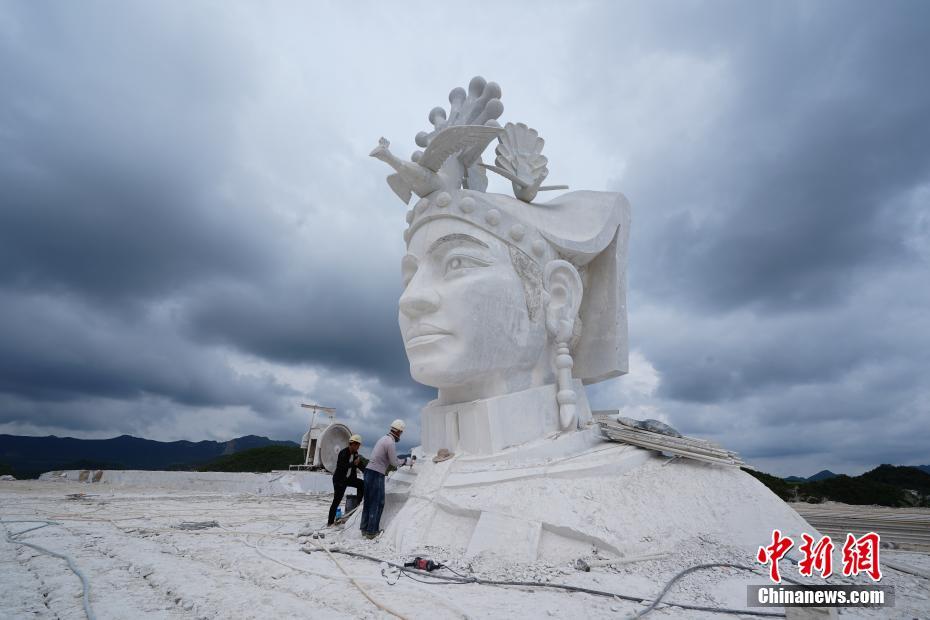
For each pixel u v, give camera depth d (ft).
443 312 23.57
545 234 26.11
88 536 21.66
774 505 19.52
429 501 19.81
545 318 25.38
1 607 11.59
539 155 30.30
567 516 17.25
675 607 11.99
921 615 12.37
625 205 30.25
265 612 11.19
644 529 17.20
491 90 28.99
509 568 15.29
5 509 32.71
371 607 11.62
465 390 24.63
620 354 27.76
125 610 11.36
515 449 21.70
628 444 22.82
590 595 12.74
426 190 26.78
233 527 25.38
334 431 62.90
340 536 21.54
